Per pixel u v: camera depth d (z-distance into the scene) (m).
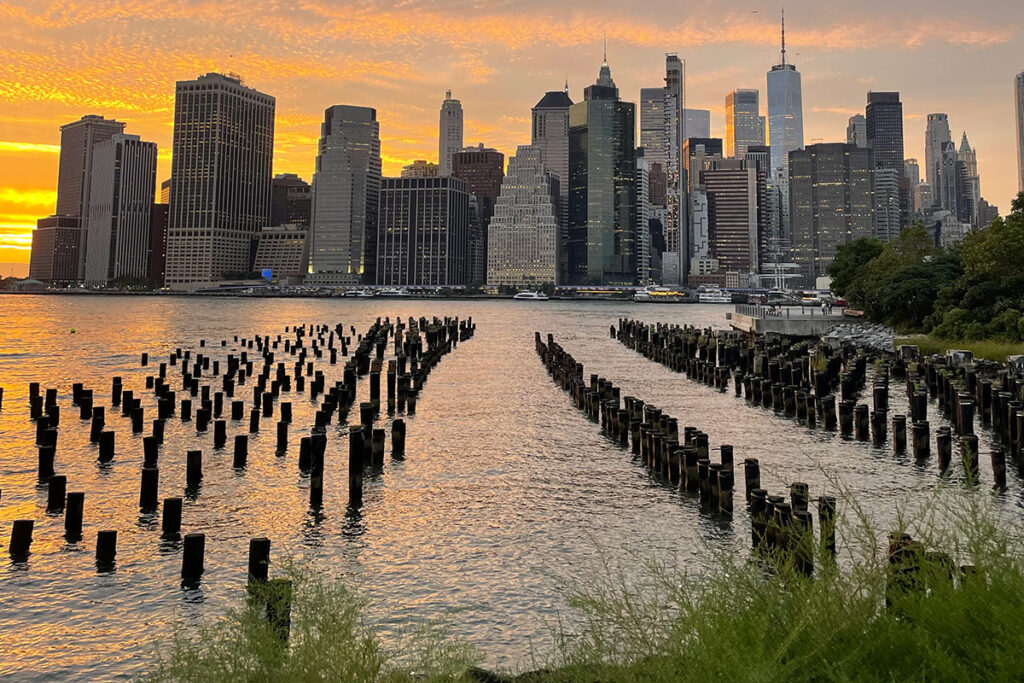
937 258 94.81
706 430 36.75
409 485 26.08
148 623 14.91
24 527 18.80
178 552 19.09
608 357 80.69
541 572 17.56
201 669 8.17
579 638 12.73
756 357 60.00
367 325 150.38
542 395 50.00
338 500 24.17
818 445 32.94
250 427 35.31
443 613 15.16
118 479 26.53
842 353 67.25
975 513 9.17
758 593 7.60
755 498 18.69
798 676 6.52
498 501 24.02
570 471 28.22
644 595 14.56
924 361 53.12
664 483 26.34
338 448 32.56
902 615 7.16
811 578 7.95
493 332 130.38
